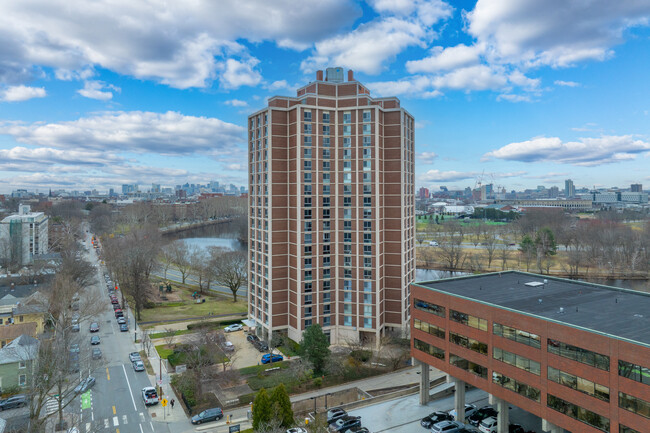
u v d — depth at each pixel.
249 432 59.38
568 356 46.06
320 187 93.06
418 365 85.62
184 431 60.00
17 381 70.62
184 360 80.94
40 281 130.50
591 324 47.28
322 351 78.38
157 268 165.88
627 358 40.78
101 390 72.81
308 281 91.94
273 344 90.69
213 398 69.38
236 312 121.62
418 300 67.06
